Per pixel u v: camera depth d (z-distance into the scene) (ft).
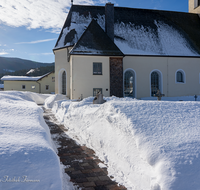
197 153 10.27
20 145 10.03
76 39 72.79
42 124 17.80
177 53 76.69
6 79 128.57
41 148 10.16
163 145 10.83
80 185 11.53
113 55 62.90
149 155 10.45
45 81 135.85
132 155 12.21
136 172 11.26
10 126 13.14
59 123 33.14
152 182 9.41
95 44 64.75
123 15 83.61
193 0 96.89
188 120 14.03
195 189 8.56
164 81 75.15
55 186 8.08
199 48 80.48
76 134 24.66
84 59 62.39
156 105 16.33
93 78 62.85
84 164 14.90
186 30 85.92
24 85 133.08
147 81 73.97
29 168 8.65
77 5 82.23
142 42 77.15
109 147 15.16
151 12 88.17
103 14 82.74
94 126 19.93
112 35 72.18
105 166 14.40
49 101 63.93
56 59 77.77
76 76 61.93
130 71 74.28
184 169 9.34
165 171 9.34
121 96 64.44
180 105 16.87
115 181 12.07
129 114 14.29
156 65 74.69
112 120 15.67
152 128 12.57
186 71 76.89
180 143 11.02
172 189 8.56
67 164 14.90
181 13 91.71
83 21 78.69
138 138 11.82
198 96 74.02
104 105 18.63
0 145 9.64
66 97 71.31
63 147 19.30
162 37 80.74
